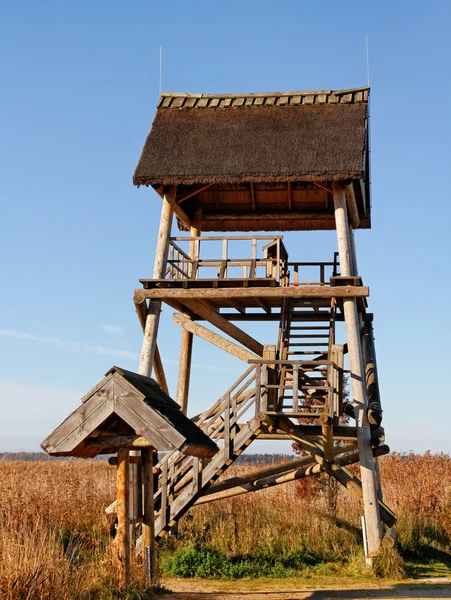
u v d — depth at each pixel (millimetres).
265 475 18344
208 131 18828
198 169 17703
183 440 9094
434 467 23547
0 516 15062
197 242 20141
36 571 9680
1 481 22266
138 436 9609
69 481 22062
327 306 18281
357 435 16500
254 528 18016
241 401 16234
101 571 10727
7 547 10398
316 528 18141
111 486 22781
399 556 15688
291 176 17281
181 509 16156
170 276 18312
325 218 20531
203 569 15195
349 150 17562
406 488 22016
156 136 18844
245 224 21438
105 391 9375
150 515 10703
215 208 20859
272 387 15664
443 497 20844
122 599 9641
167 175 17656
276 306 19141
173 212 18312
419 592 13500
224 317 19859
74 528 17141
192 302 18391
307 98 19359
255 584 14250
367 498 16094
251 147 18141
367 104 19031
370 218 21188
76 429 9352
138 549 15602
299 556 16438
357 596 13000
